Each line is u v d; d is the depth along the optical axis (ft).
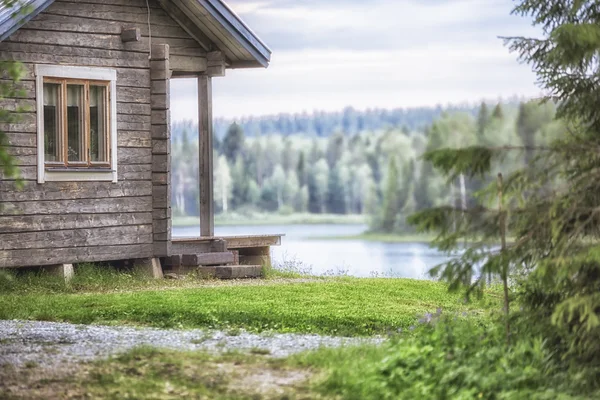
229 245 81.25
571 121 37.19
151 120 76.02
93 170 72.28
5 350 40.42
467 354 35.65
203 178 81.35
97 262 75.10
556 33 33.99
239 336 45.01
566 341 34.83
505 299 36.65
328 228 516.32
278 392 32.58
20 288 65.51
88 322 50.29
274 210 545.03
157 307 54.24
